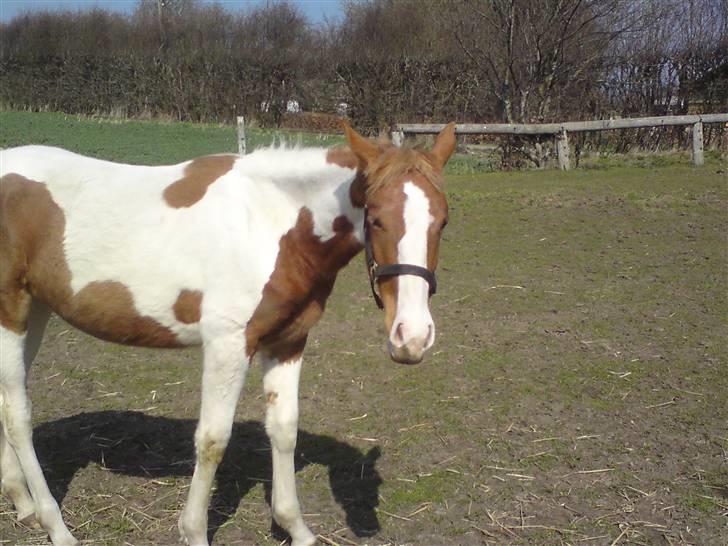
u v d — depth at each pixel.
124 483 3.82
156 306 3.14
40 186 3.21
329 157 3.03
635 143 15.23
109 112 27.64
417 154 2.73
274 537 3.40
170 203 3.16
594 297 6.70
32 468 3.26
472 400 4.75
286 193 3.09
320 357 5.47
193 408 4.69
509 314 6.32
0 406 3.26
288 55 25.28
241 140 14.02
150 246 3.12
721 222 8.97
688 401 4.70
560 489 3.75
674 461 4.00
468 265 7.68
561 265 7.62
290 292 3.06
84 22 29.83
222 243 3.02
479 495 3.70
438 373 5.16
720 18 15.66
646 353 5.46
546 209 9.74
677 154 13.96
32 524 3.47
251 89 25.64
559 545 3.30
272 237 3.07
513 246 8.30
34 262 3.21
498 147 15.23
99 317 3.22
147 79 26.83
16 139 18.02
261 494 3.76
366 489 3.77
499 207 9.90
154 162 14.69
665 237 8.48
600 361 5.33
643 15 15.18
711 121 12.55
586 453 4.09
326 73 24.38
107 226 3.15
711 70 15.41
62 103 28.48
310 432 4.36
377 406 4.69
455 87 20.75
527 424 4.43
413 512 3.56
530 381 5.02
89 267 3.17
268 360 3.29
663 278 7.17
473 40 15.80
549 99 14.63
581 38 14.39
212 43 27.56
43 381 5.05
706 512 3.54
